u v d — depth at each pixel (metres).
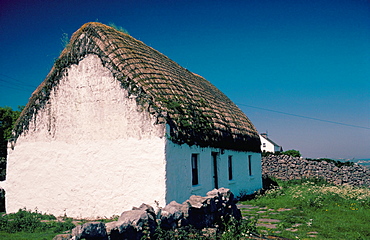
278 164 25.05
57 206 11.51
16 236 7.69
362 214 10.55
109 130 10.73
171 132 10.02
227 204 8.65
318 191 15.55
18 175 12.66
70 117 11.63
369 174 23.38
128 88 10.52
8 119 23.48
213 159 13.67
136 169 10.03
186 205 7.22
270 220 10.12
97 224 5.07
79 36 11.98
